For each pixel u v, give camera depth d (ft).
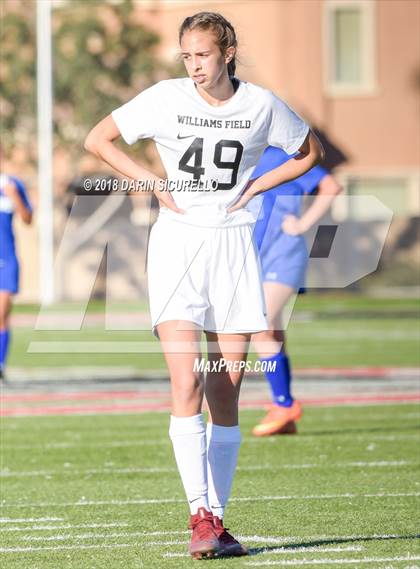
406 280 356.38
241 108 63.82
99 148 64.75
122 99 355.36
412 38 383.24
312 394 146.61
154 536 71.46
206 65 62.54
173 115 63.62
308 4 378.12
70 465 99.14
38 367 182.39
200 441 63.87
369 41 382.01
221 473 66.23
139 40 358.23
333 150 382.22
